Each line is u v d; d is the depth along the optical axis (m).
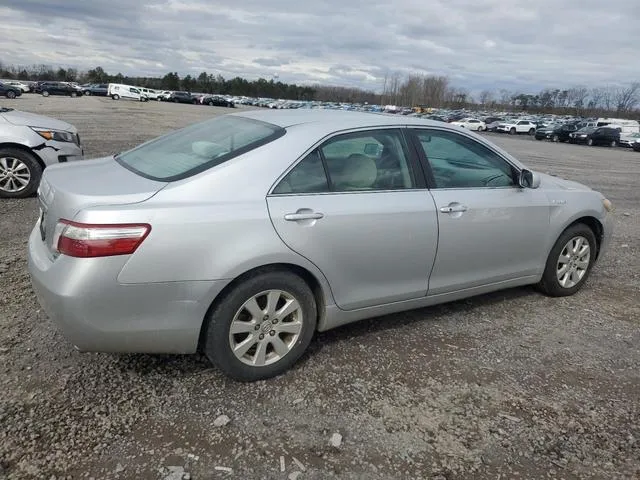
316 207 3.14
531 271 4.41
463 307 4.44
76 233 2.63
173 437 2.63
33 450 2.48
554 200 4.39
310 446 2.63
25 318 3.74
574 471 2.57
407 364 3.44
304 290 3.17
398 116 3.84
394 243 3.44
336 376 3.25
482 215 3.86
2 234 5.77
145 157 3.48
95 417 2.74
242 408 2.89
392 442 2.69
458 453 2.64
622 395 3.23
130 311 2.72
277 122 3.46
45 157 7.57
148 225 2.68
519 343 3.84
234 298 2.93
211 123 3.90
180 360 3.34
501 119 57.97
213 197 2.90
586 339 3.96
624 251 6.59
